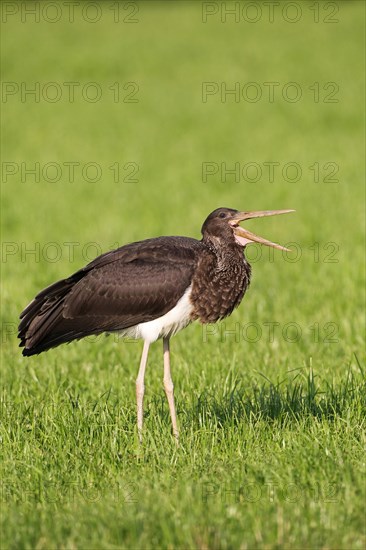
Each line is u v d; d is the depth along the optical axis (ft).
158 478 27.96
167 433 32.14
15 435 32.50
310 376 37.63
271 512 25.13
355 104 134.31
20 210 86.89
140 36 191.01
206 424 32.86
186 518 24.50
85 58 171.73
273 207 82.99
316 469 27.68
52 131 128.16
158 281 34.06
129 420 34.06
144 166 106.83
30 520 25.04
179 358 42.45
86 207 87.30
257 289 56.70
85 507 25.82
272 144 115.24
